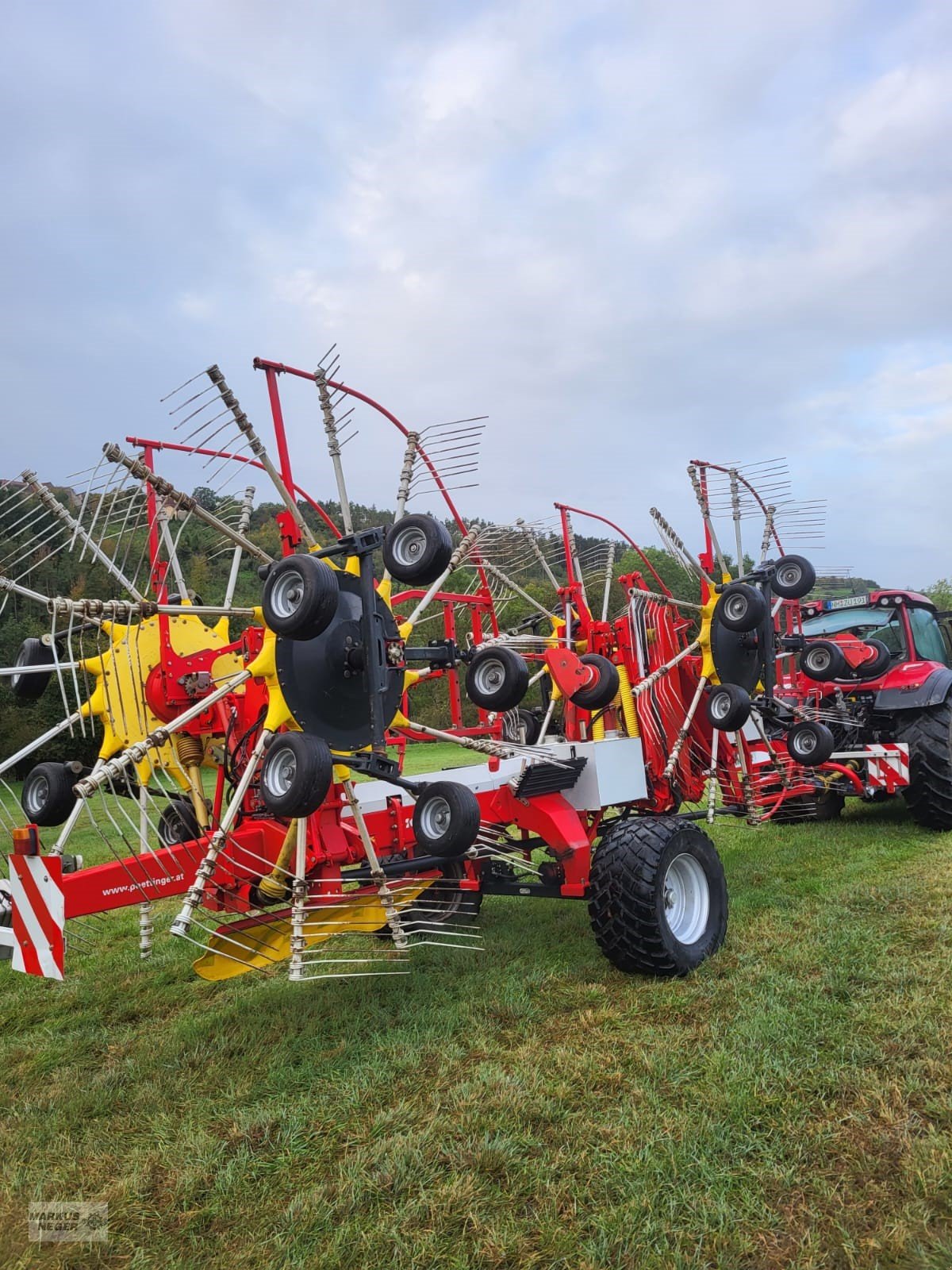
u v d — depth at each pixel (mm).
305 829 3355
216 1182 2477
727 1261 2006
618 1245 2090
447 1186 2354
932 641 7863
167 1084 3166
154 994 4246
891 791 7004
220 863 3551
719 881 4141
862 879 5191
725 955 3998
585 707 4648
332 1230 2232
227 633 4898
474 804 3219
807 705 7555
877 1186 2246
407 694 4758
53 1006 4211
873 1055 2885
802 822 7676
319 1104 2887
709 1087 2760
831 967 3717
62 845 4004
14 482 4277
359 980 4098
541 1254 2090
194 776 4258
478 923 4949
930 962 3660
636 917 3730
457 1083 2957
